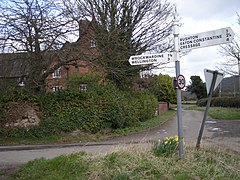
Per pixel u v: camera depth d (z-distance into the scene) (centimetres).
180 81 714
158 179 604
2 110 1688
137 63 766
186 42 727
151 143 869
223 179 594
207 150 788
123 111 1977
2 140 1630
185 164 664
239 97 4419
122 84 2384
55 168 746
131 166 659
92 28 1892
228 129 1977
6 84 1719
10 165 980
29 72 1677
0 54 1575
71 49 1648
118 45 1867
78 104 1814
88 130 1800
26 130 1684
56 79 1886
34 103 1734
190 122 2642
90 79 2131
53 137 1684
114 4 2150
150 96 3030
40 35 1550
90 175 654
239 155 809
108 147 1323
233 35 678
